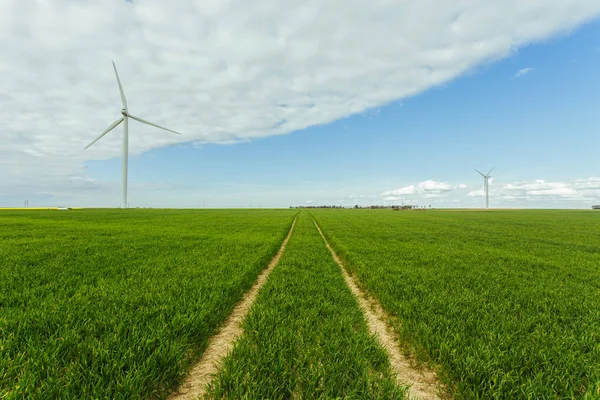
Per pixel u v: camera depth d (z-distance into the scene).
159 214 60.88
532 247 16.59
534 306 6.02
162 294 6.27
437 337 4.30
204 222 37.34
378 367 3.80
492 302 6.17
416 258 12.09
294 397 3.06
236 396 3.00
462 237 21.70
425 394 3.39
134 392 2.98
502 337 4.32
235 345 4.00
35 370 3.28
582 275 9.35
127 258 11.25
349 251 13.67
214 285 7.18
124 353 3.58
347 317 5.26
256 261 10.97
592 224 39.44
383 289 7.27
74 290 6.71
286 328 4.61
